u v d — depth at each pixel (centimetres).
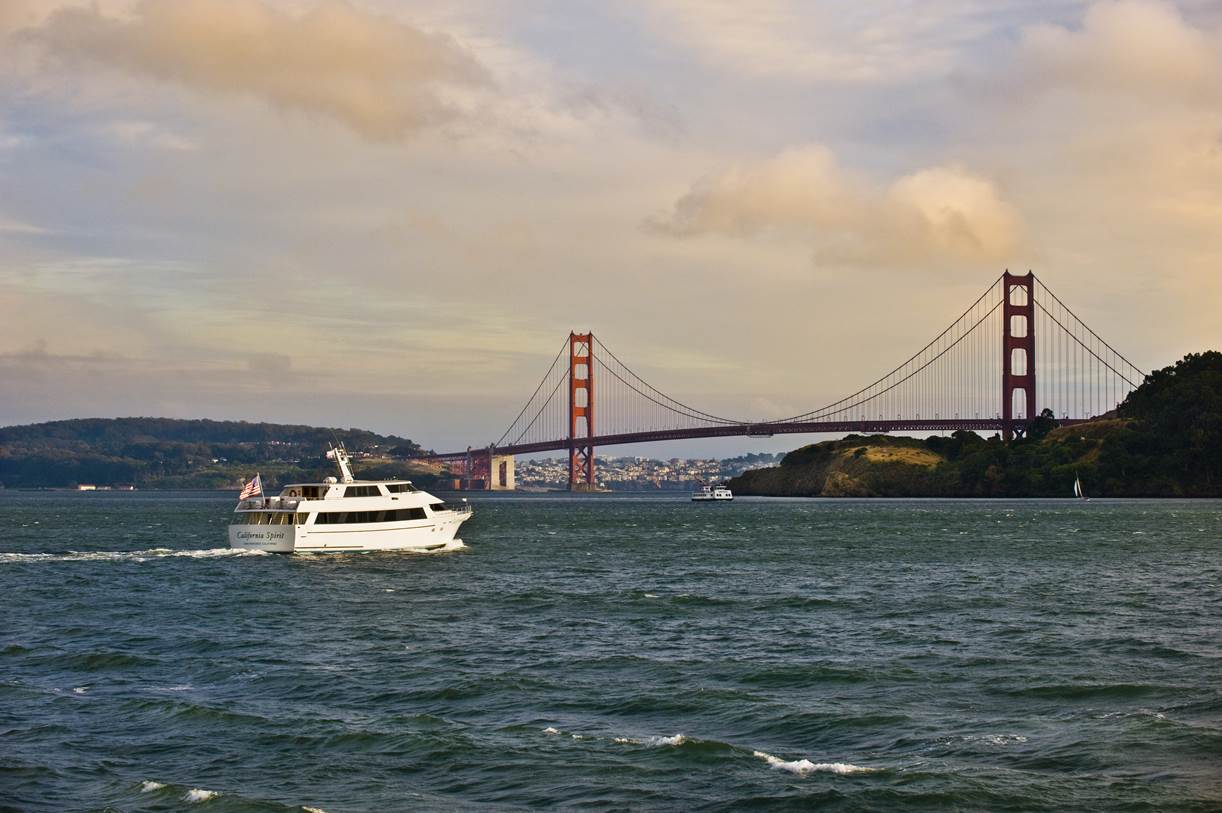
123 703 4781
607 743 4166
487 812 3516
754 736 4291
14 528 18412
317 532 11150
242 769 3925
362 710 4675
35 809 3538
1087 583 9006
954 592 8419
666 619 7100
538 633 6562
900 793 3606
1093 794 3566
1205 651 5803
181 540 15200
